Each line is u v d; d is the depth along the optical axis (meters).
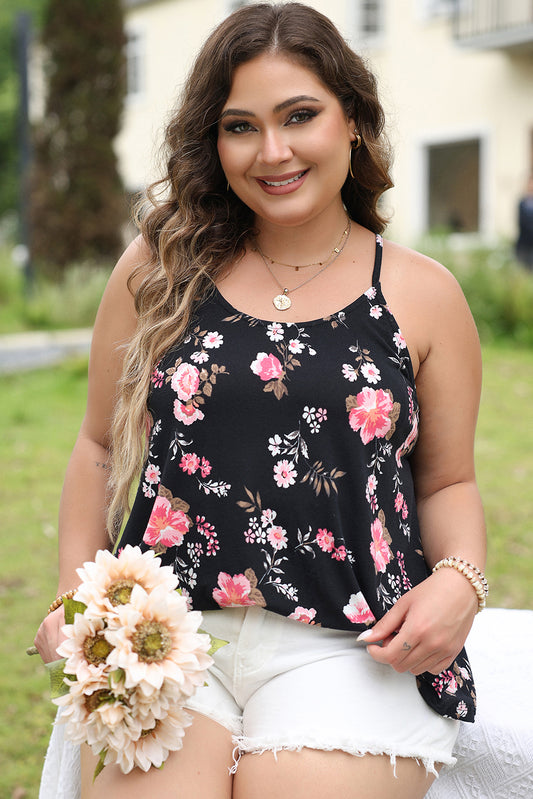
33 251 12.37
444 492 1.90
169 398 1.69
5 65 25.81
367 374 1.68
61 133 12.20
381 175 1.90
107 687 1.45
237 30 1.71
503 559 4.29
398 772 1.63
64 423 6.85
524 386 7.62
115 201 12.36
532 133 13.68
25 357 8.90
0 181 25.97
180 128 1.86
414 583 1.76
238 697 1.71
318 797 1.57
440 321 1.81
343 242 1.85
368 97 1.79
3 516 4.95
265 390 1.65
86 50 12.11
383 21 15.22
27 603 3.92
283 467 1.64
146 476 1.73
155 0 18.09
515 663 2.06
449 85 14.57
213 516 1.66
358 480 1.65
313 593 1.66
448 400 1.85
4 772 2.78
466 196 15.41
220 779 1.61
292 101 1.68
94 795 1.57
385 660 1.59
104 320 1.93
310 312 1.74
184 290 1.80
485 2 13.97
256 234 1.86
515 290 9.56
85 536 1.89
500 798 1.85
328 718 1.62
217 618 1.70
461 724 1.86
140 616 1.46
